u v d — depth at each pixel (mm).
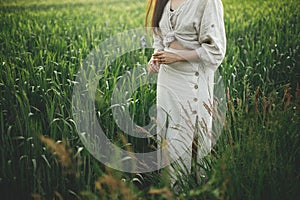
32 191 3146
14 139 3514
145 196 3012
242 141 3113
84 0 10133
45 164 3264
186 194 2928
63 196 3139
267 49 5559
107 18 8039
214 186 2762
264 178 2818
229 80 4441
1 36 6301
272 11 7637
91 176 3203
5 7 8906
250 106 4039
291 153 3090
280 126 3203
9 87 4258
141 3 9797
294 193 2766
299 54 5641
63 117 3664
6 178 3195
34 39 6305
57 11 8578
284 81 4965
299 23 6707
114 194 2547
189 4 3041
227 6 8422
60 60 5066
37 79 4500
